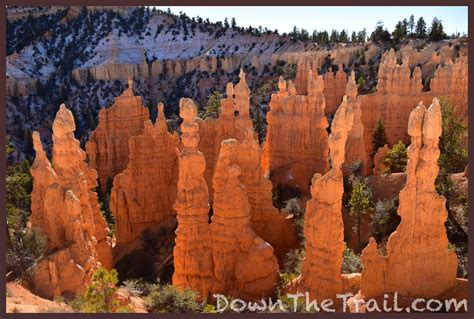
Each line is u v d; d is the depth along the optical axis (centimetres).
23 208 4897
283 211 4244
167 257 4397
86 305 2402
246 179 3650
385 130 6725
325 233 2644
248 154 3644
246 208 3147
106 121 6994
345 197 4484
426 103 6769
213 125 5325
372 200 4331
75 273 2744
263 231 3709
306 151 5366
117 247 5028
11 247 2755
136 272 4331
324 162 5203
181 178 3133
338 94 9025
